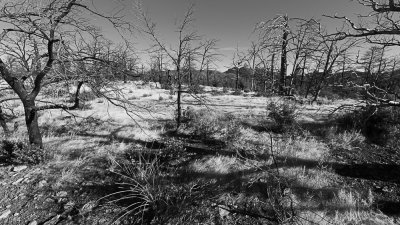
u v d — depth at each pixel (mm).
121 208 3717
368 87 3141
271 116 8859
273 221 3354
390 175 4945
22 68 5297
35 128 5742
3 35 4500
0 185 4434
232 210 3561
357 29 2967
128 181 4484
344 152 6184
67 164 5348
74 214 3646
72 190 4289
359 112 7809
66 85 4559
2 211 3729
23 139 6645
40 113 12797
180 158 5781
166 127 9164
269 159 5418
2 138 6988
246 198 3934
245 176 4605
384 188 4414
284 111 8203
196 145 7027
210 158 5613
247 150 6188
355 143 6781
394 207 3832
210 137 7672
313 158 5641
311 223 3242
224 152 6262
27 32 4340
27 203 3926
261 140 7125
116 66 4633
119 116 11547
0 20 4059
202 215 3479
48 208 3801
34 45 4785
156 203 3637
